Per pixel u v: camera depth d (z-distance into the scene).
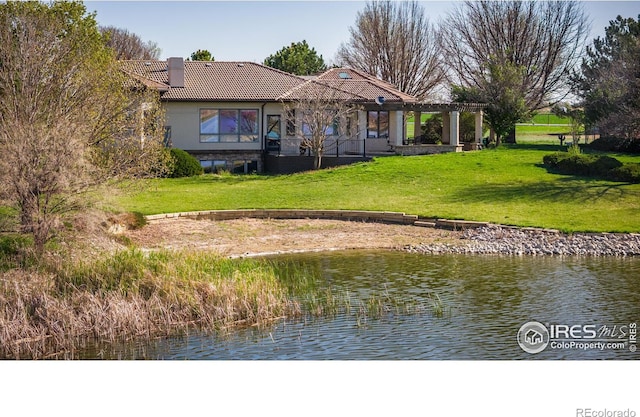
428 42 69.88
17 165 20.81
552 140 64.56
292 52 74.50
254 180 39.69
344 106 44.84
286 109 44.44
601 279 21.14
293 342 15.88
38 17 26.55
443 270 22.59
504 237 27.28
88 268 18.89
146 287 18.09
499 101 52.41
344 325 17.02
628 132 36.12
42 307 17.14
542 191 34.25
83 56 26.41
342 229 29.38
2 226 21.30
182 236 27.69
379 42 69.88
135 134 26.77
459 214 30.33
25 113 23.16
